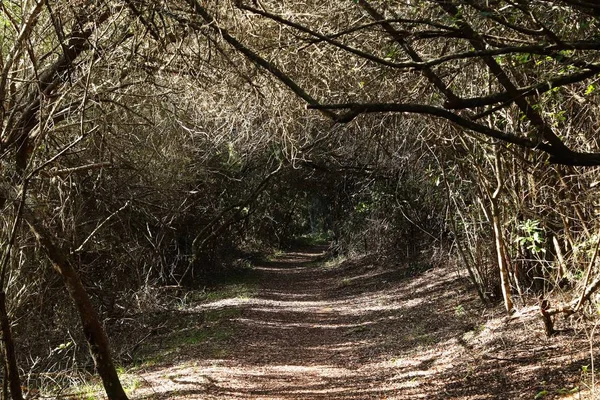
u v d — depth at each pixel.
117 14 7.59
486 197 11.74
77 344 11.48
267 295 22.34
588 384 6.70
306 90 9.77
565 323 9.48
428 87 7.84
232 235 28.81
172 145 13.80
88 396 8.85
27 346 10.68
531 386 7.35
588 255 8.15
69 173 10.00
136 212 14.74
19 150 8.63
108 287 14.19
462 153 11.98
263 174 24.16
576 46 4.21
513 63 7.42
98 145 11.22
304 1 8.32
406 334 13.05
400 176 18.38
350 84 10.00
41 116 7.63
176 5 7.43
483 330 10.98
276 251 41.12
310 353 12.78
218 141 14.73
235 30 8.20
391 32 5.04
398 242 23.72
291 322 16.83
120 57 9.08
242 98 10.70
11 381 6.86
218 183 21.48
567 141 8.50
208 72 9.57
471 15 5.54
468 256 14.99
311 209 47.31
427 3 5.86
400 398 8.29
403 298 18.16
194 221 21.30
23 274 9.91
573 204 8.15
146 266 16.75
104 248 12.75
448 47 7.88
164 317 16.30
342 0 7.82
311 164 22.42
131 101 10.93
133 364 12.23
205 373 10.39
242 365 11.34
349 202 28.34
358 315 17.19
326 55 9.05
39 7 7.20
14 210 7.75
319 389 9.39
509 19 5.17
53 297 11.32
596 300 8.39
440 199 16.72
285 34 8.42
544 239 9.65
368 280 23.33
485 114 4.51
